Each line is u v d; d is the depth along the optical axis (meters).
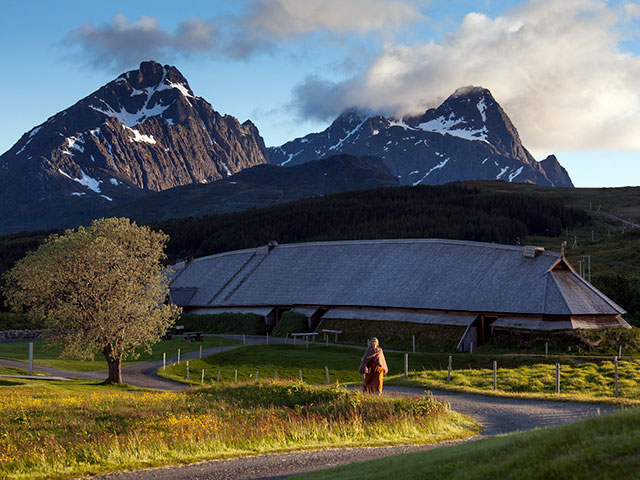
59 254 45.72
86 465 19.19
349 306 82.06
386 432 24.53
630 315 83.50
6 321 99.75
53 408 26.58
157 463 19.59
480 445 15.73
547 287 67.00
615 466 10.23
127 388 45.22
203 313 99.00
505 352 64.31
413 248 86.50
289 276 94.94
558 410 30.92
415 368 58.09
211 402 28.83
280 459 20.16
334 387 30.53
